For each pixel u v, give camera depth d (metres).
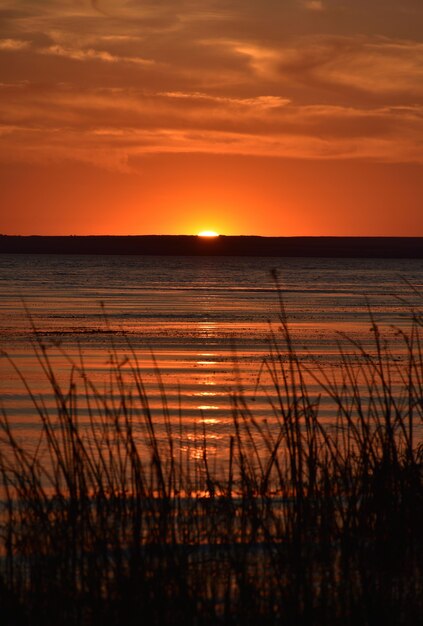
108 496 13.70
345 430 20.47
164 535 11.69
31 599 10.59
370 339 45.59
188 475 14.45
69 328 51.00
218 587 11.19
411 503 12.94
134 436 20.42
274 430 21.75
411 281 143.00
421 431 20.58
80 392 27.86
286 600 10.54
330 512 12.94
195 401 26.23
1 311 64.25
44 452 18.81
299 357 37.22
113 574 11.02
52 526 12.06
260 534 12.66
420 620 10.44
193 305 74.62
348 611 10.58
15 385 29.42
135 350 40.41
